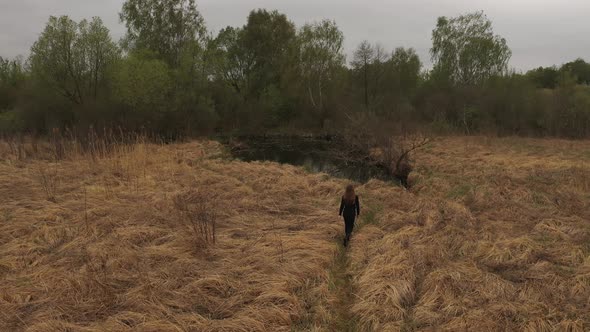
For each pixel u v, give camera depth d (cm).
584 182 1205
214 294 586
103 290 570
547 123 2866
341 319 549
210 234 806
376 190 1266
